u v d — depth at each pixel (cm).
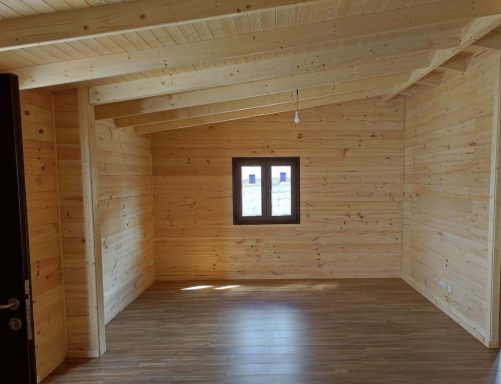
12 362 157
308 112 514
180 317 388
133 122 403
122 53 235
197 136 518
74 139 294
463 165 351
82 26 179
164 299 447
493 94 302
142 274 478
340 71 347
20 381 157
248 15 212
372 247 525
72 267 299
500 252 303
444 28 280
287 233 527
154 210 525
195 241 528
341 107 514
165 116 408
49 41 181
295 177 527
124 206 424
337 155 518
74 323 302
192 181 523
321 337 334
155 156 520
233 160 524
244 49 235
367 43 289
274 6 181
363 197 521
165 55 236
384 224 523
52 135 290
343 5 217
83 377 273
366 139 516
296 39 234
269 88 352
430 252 427
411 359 292
